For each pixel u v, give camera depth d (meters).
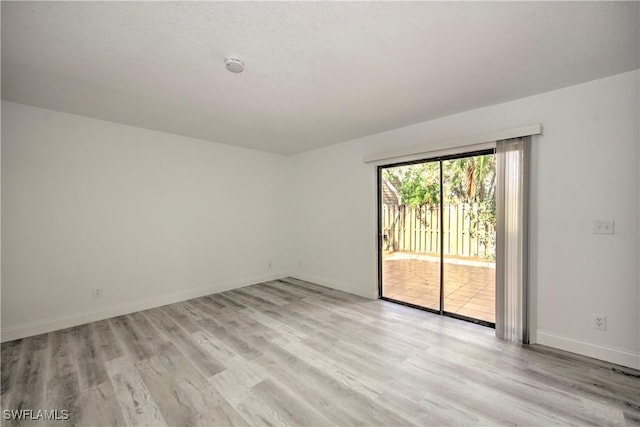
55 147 2.97
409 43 1.73
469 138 2.85
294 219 5.28
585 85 2.28
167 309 3.61
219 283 4.41
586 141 2.29
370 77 2.18
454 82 2.27
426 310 3.46
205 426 1.63
